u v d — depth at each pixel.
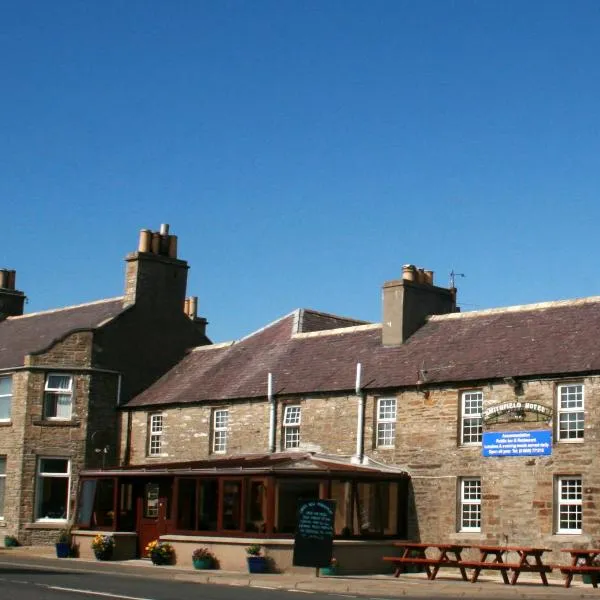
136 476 36.12
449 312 38.84
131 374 43.75
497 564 27.38
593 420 29.66
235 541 31.75
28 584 23.27
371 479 33.00
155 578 27.73
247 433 38.25
